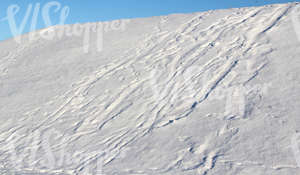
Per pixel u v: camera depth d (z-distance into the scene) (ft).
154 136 19.84
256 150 16.01
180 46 35.35
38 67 41.65
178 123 20.63
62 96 30.60
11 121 27.76
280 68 23.66
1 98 33.83
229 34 34.22
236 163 15.38
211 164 15.74
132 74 31.32
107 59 37.83
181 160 16.67
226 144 17.12
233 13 43.24
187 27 42.42
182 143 18.26
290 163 14.52
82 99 28.86
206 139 18.04
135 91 27.50
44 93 32.53
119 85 29.66
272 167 14.53
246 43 30.14
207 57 29.89
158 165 16.67
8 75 41.37
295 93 20.11
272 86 21.71
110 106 26.14
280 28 31.32
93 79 32.81
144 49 37.96
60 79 35.40
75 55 42.83
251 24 35.32
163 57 33.45
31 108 29.58
